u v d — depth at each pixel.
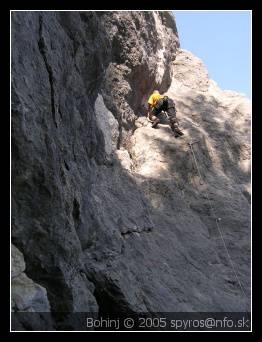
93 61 7.21
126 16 9.53
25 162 4.78
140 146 9.83
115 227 7.12
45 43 5.46
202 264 8.23
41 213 4.96
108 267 6.44
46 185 4.98
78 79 6.56
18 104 4.68
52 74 5.48
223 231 9.24
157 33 11.43
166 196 9.08
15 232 4.75
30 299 4.58
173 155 9.78
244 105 12.41
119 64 9.60
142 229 7.86
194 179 9.88
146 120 10.59
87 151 7.14
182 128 10.60
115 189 8.02
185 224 8.84
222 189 10.05
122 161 8.99
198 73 12.98
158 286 6.95
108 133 8.77
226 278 8.21
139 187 8.87
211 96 12.38
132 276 6.74
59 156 5.46
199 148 10.33
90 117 7.13
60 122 5.75
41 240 4.95
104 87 9.07
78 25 6.55
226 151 10.89
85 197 6.29
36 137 4.93
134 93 10.20
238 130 11.70
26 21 5.08
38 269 4.95
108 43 7.77
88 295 5.73
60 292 5.09
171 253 7.91
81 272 6.01
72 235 5.39
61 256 5.11
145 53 10.18
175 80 12.59
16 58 4.80
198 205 9.53
